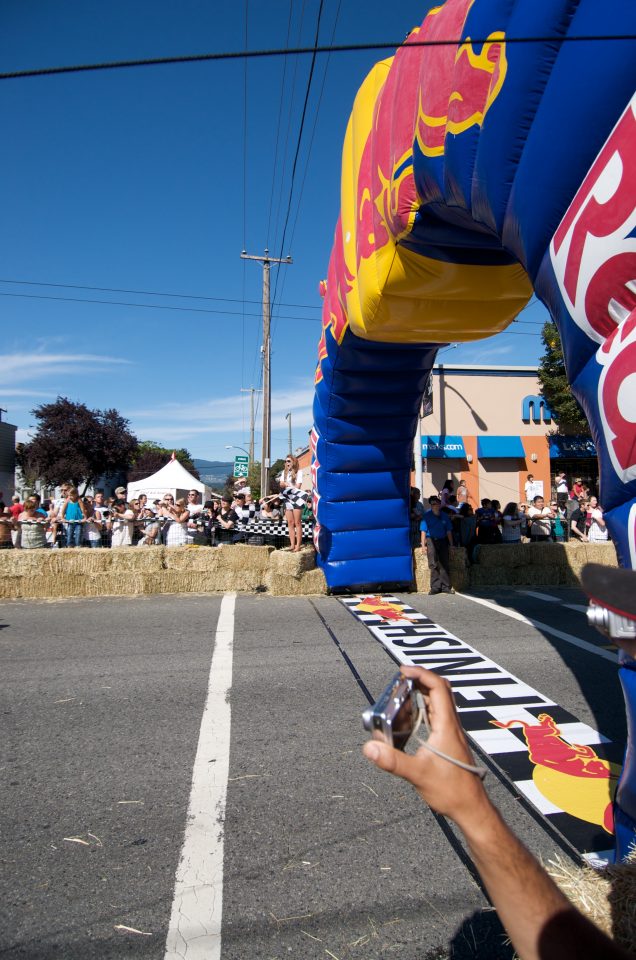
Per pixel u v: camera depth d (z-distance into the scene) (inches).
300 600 320.8
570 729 153.3
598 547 380.5
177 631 251.3
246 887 93.5
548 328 762.2
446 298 204.5
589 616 38.3
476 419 783.7
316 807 116.5
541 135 98.5
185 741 145.4
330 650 222.8
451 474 781.9
